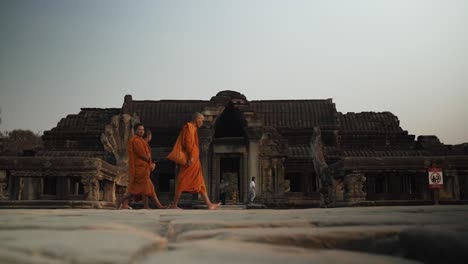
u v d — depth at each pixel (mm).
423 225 4203
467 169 19922
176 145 12680
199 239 3783
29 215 5863
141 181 13766
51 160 18000
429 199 20297
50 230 3906
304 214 5910
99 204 17734
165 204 33219
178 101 44719
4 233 3576
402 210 6367
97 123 42906
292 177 42625
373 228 3883
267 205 34375
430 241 3207
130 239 3338
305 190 38844
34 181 18484
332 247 3605
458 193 19875
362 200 20297
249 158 34688
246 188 34719
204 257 2793
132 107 43906
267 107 44875
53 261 2486
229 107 37969
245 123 35031
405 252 3432
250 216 5703
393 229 3787
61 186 18375
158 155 38844
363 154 40438
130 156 13883
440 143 41188
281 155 35375
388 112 45312
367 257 3135
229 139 35375
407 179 25891
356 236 3641
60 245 2914
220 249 3084
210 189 34688
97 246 2934
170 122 42406
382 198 20734
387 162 20406
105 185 21172
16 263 2410
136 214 6547
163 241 3576
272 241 3605
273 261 2723
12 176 17938
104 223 4441
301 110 44219
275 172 35281
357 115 45312
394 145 42125
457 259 3033
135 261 2648
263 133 35656
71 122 43156
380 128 43625
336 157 39000
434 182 18828
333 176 23594
